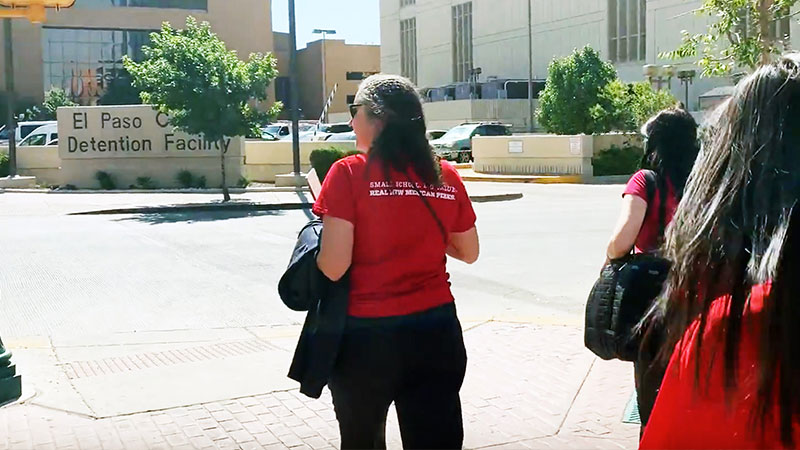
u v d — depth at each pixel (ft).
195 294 31.65
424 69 224.53
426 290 10.03
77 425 16.71
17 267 38.73
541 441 15.57
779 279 4.78
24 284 34.32
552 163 96.53
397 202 9.78
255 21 266.36
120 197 76.84
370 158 9.89
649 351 6.93
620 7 162.61
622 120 95.55
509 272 35.63
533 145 98.22
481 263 38.11
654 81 111.34
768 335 4.78
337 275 9.82
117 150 85.56
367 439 10.21
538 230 50.21
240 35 264.72
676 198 11.50
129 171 85.92
